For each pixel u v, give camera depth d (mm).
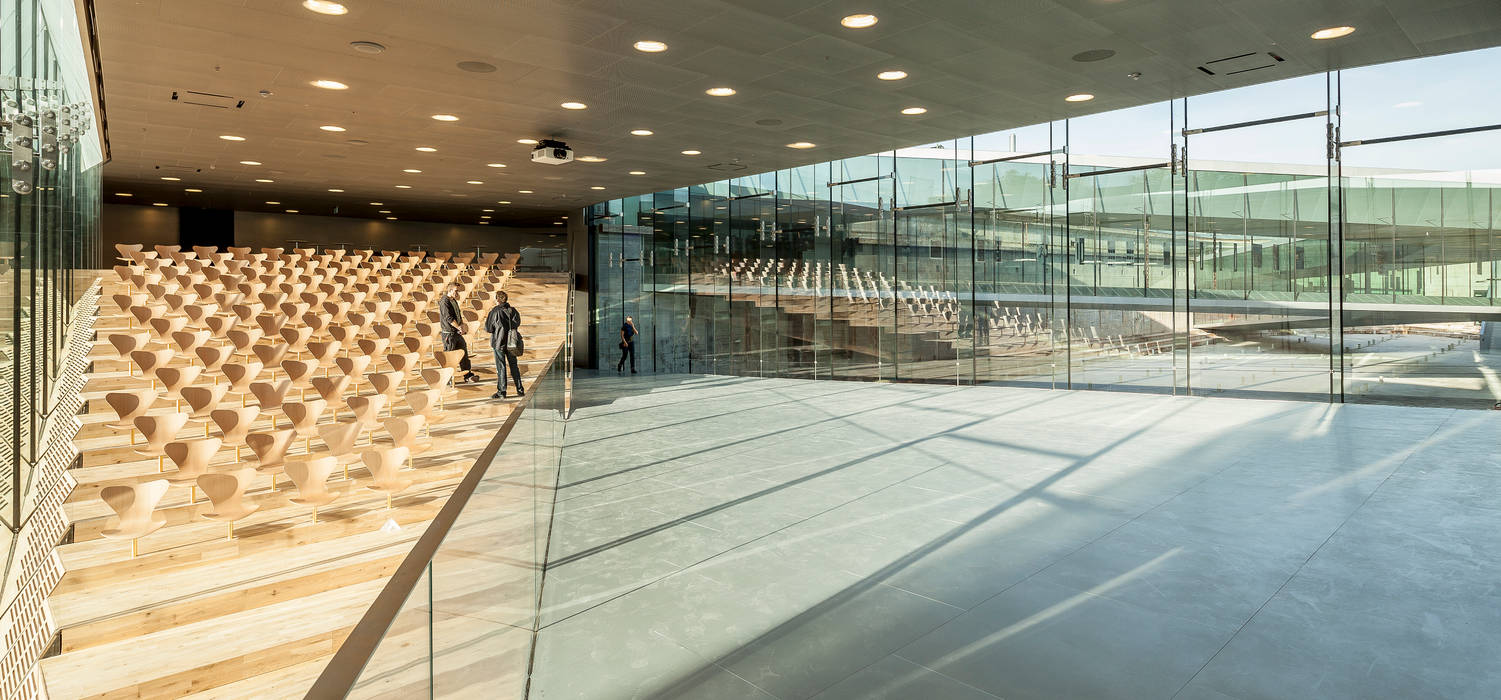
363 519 5359
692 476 8023
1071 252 14570
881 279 17203
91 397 7402
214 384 8625
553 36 6848
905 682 3592
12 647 4102
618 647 4043
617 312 21203
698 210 20219
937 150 16312
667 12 6328
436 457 6961
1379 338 11531
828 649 3957
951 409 12438
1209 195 12969
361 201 18672
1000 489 7141
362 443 7156
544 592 4848
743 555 5477
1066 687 3508
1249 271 12633
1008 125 10578
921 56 7570
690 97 8961
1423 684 3455
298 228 23062
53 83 7527
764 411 12727
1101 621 4211
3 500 5688
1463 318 10828
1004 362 15594
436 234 25344
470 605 2705
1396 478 7125
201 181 15344
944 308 16344
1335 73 11609
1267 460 8023
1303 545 5379
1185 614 4277
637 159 12898
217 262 16656
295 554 4918
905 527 6031
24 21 6664
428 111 9484
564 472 8391
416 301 12867
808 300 18328
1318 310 12039
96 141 11328
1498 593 4457
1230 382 12914
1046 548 5445
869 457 8766
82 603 4203
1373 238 11469
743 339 19438
